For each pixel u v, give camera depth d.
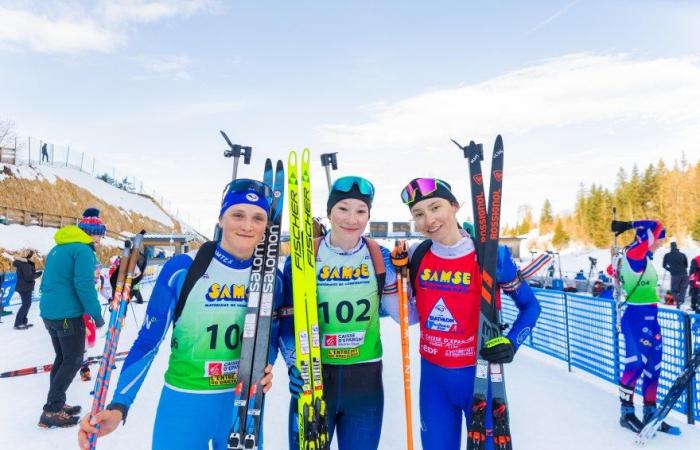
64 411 3.47
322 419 2.03
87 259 3.39
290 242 2.12
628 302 3.47
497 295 2.24
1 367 5.29
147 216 40.16
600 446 3.07
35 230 22.53
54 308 3.36
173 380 1.83
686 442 3.12
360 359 2.23
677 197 56.84
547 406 3.88
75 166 37.91
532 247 84.25
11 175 25.91
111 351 1.90
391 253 2.38
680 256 11.30
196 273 1.84
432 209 2.21
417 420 3.63
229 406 1.87
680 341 3.69
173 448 1.77
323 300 2.23
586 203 72.75
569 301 5.41
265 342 1.86
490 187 2.18
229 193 1.92
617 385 4.49
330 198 2.31
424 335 2.31
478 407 2.01
